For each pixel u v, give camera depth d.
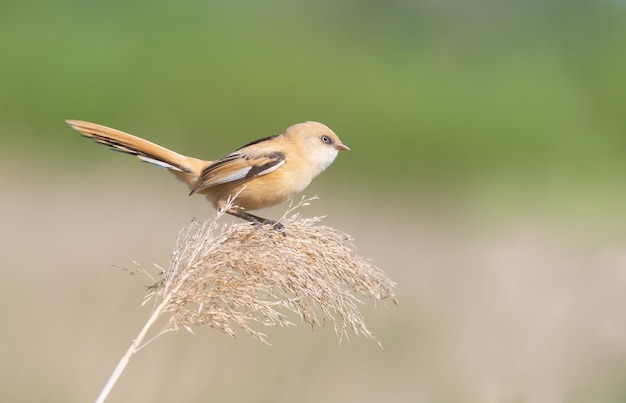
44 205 12.76
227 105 23.81
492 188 21.23
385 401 7.57
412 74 27.25
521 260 11.27
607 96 27.20
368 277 4.58
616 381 7.82
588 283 9.45
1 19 24.03
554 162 24.69
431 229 15.34
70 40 23.91
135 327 8.25
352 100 25.09
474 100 26.14
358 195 18.41
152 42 24.62
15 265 9.41
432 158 24.55
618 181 22.88
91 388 7.31
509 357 8.00
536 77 27.98
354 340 8.45
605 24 31.36
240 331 8.21
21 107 21.92
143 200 13.86
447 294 10.03
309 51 26.72
